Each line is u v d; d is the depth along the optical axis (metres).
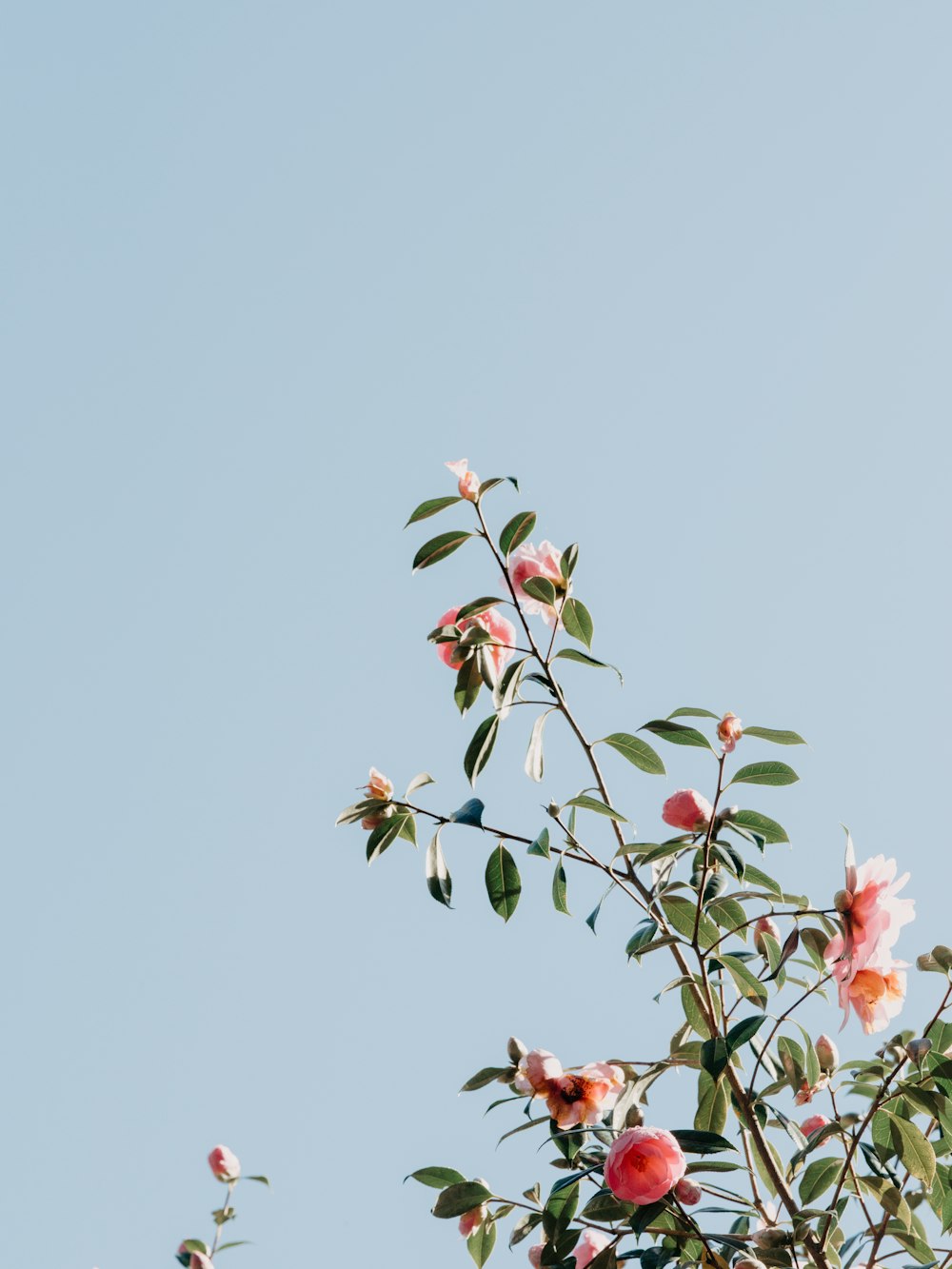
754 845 2.67
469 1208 2.78
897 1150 2.61
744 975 2.61
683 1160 2.33
